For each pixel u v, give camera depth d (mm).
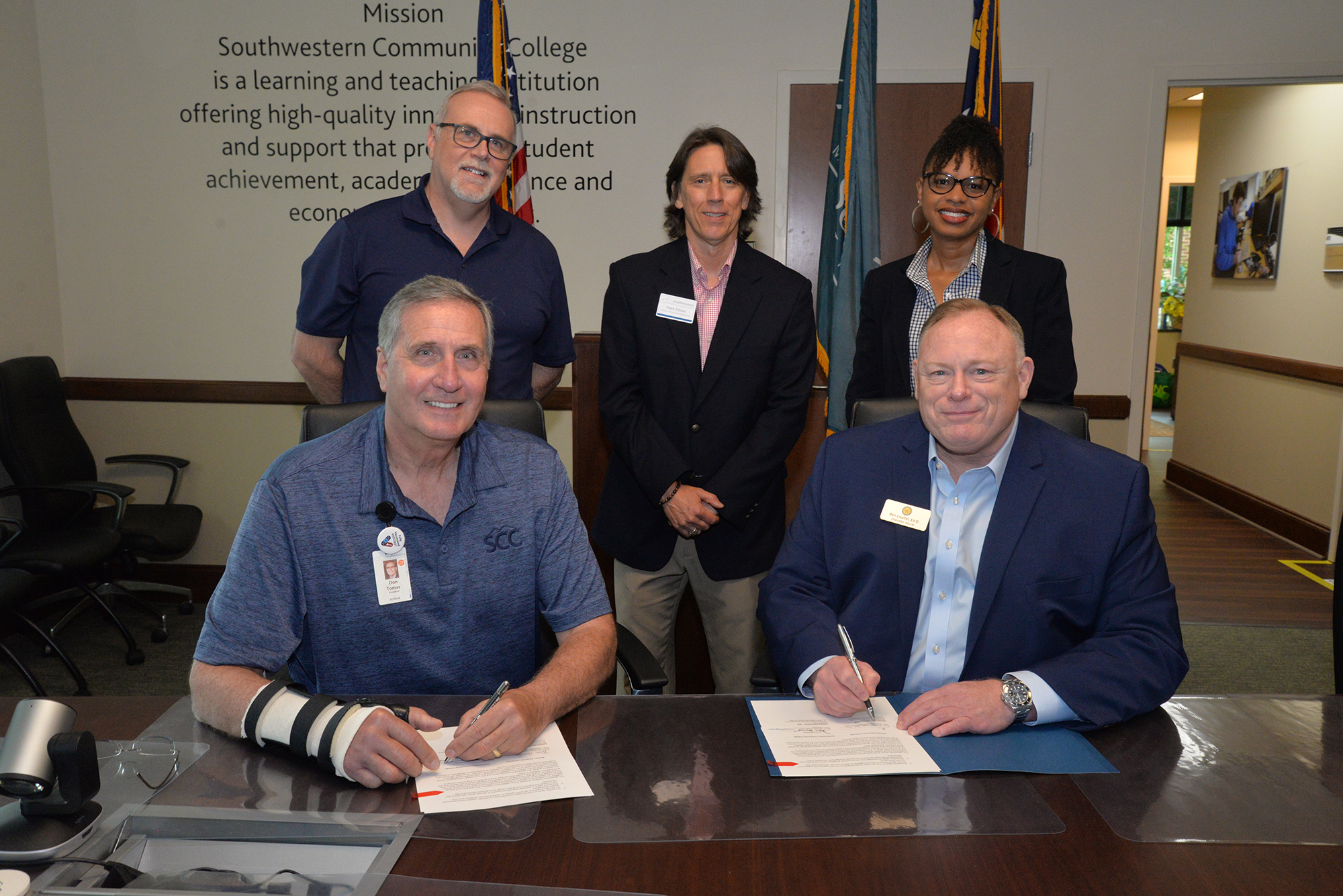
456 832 1023
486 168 2270
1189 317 6758
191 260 4363
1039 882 942
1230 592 4484
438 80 4227
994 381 1483
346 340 2496
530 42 4203
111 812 1060
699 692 2877
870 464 1685
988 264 2418
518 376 2432
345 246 2324
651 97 4238
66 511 3852
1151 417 9758
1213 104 6418
